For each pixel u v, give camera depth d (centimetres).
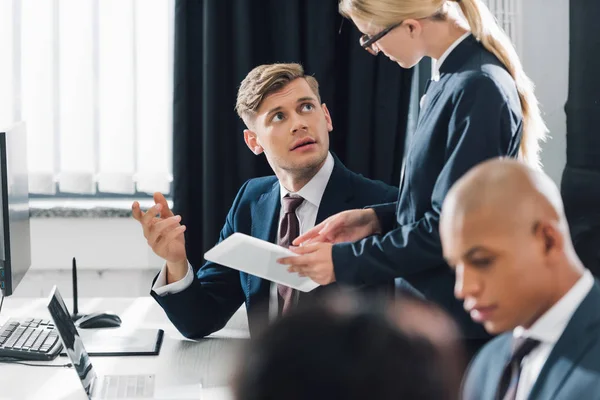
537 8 402
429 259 216
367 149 391
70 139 404
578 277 136
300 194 254
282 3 386
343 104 396
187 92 393
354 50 385
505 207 132
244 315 281
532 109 228
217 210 393
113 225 408
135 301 296
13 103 400
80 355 208
